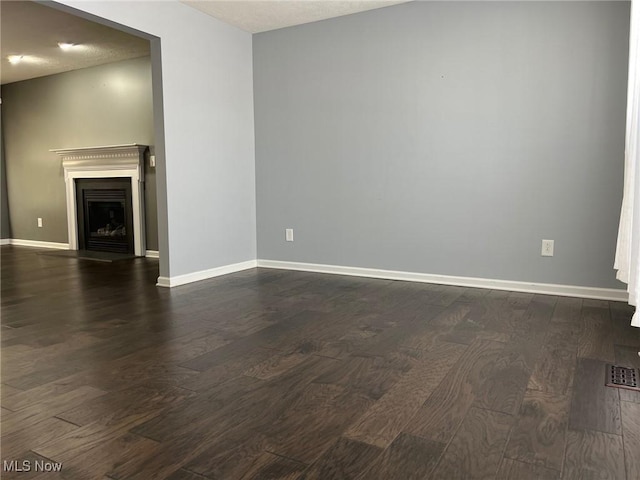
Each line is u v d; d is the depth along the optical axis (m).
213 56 4.27
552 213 3.61
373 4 3.98
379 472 1.40
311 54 4.43
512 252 3.77
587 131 3.45
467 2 3.74
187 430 1.65
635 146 2.66
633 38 2.75
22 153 6.91
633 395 1.92
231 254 4.61
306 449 1.53
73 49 5.20
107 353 2.41
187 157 4.06
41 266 5.09
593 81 3.41
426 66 3.94
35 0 2.93
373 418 1.73
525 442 1.57
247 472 1.40
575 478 1.37
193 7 4.01
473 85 3.78
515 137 3.68
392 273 4.26
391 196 4.20
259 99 4.76
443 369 2.20
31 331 2.78
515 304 3.36
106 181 6.09
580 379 2.08
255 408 1.81
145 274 4.58
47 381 2.07
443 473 1.40
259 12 4.13
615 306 3.31
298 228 4.68
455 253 3.98
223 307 3.30
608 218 3.45
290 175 4.67
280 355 2.38
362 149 4.28
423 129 4.00
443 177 3.96
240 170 4.67
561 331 2.75
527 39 3.58
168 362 2.29
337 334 2.70
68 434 1.62
